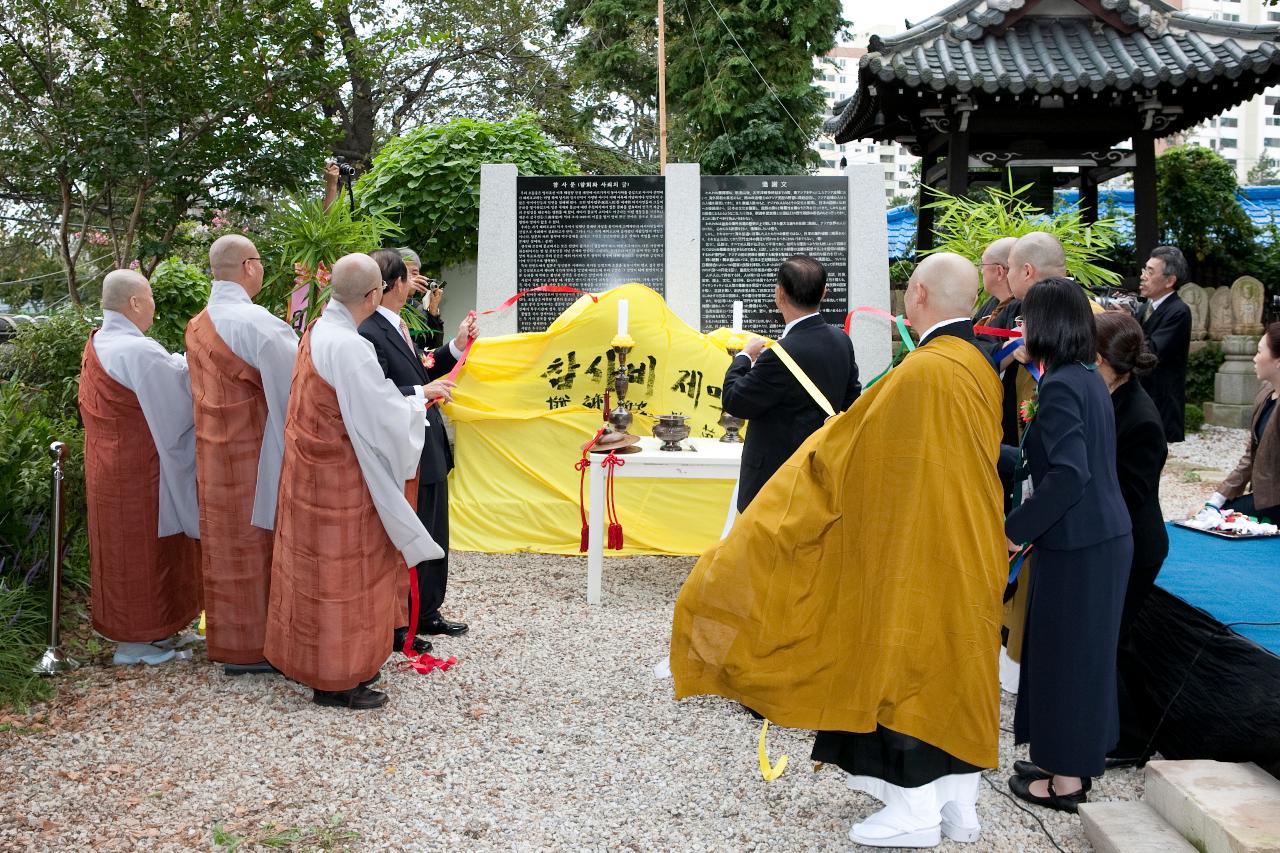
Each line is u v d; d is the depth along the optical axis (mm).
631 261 7230
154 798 3357
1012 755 3787
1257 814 2834
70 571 5156
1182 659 3529
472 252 8656
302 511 3934
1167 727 3572
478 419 6484
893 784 2920
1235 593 3678
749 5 17188
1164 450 3449
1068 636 3086
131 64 9648
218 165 10484
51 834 3127
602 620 5266
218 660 4371
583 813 3344
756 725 4039
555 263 7238
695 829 3260
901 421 2854
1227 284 12891
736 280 7250
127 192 11234
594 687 4402
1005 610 4082
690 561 6422
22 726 3848
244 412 4238
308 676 3998
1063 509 2900
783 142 16719
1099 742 3109
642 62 19469
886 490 2861
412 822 3260
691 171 7188
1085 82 8898
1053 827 3254
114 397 4324
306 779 3518
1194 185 12820
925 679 2840
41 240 12977
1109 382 3490
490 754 3750
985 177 11070
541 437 6516
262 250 6328
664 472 5426
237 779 3500
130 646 4531
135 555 4387
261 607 4332
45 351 6535
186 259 12094
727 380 4188
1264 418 4840
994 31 9391
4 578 4664
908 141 11047
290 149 10555
